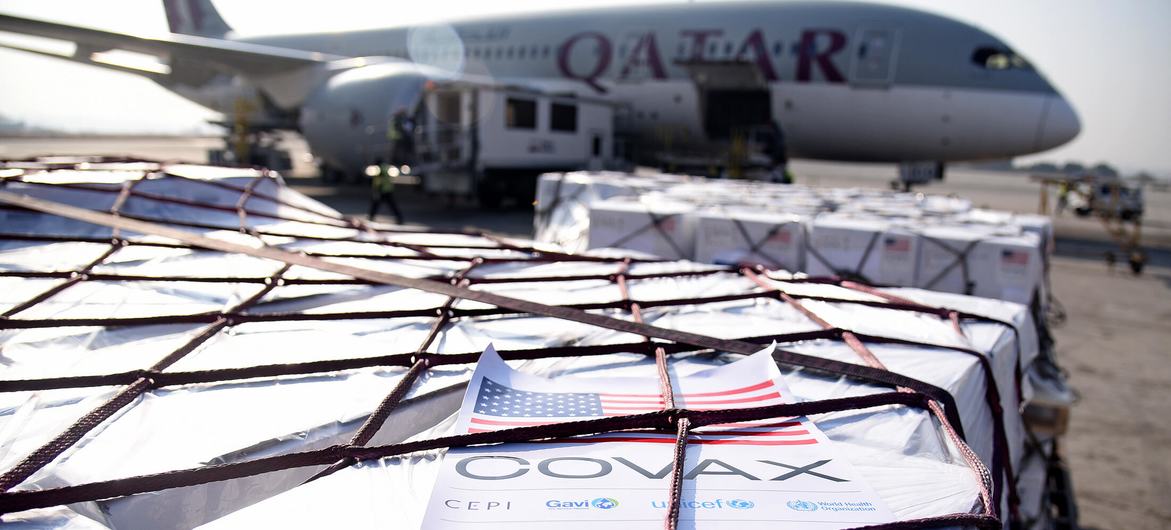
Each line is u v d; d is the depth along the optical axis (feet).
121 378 5.68
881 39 57.11
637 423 5.11
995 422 7.35
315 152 67.56
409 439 5.25
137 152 150.82
